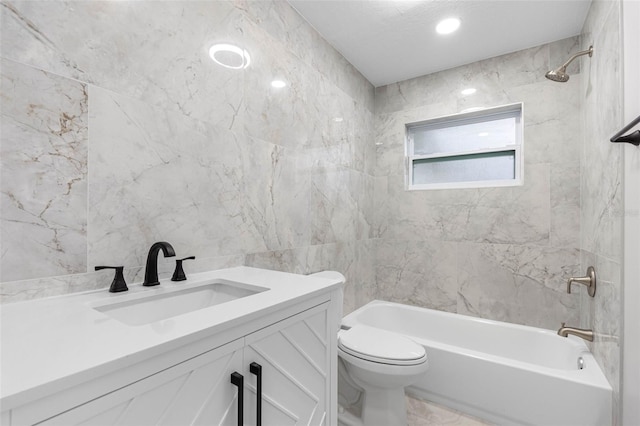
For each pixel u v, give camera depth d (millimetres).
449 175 2490
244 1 1400
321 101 1970
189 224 1154
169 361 556
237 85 1354
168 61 1084
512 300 2141
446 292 2385
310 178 1849
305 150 1806
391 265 2629
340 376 1773
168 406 556
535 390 1479
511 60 2186
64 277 831
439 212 2436
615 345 1248
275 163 1573
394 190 2631
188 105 1149
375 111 2725
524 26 1888
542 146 2064
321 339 986
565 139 1995
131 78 977
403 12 1769
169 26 1088
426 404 1769
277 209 1588
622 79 1117
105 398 469
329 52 2066
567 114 1993
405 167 2607
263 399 759
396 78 2584
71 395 432
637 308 1037
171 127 1092
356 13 1774
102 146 907
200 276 1148
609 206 1325
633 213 1058
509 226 2164
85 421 447
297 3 1687
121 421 489
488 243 2236
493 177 2314
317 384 965
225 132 1298
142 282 1005
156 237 1049
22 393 379
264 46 1508
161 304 943
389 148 2664
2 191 728
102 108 906
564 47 2016
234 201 1341
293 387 862
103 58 909
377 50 2162
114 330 589
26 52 760
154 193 1042
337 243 2133
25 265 764
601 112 1462
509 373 1548
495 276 2207
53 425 414
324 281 1072
